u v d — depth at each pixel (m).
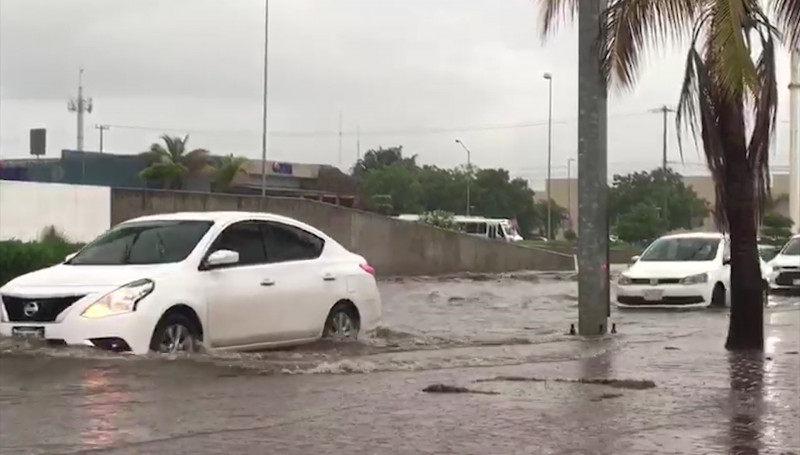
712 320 17.94
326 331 12.24
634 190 83.56
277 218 12.11
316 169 84.81
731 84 11.34
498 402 8.70
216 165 74.31
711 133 12.59
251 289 11.28
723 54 11.37
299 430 7.46
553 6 14.79
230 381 9.55
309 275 12.07
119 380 9.30
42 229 26.84
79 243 25.12
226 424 7.63
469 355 12.05
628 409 8.40
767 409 8.45
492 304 22.55
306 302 11.92
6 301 10.50
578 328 15.12
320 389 9.28
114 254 11.33
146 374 9.61
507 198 97.75
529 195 99.12
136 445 6.89
